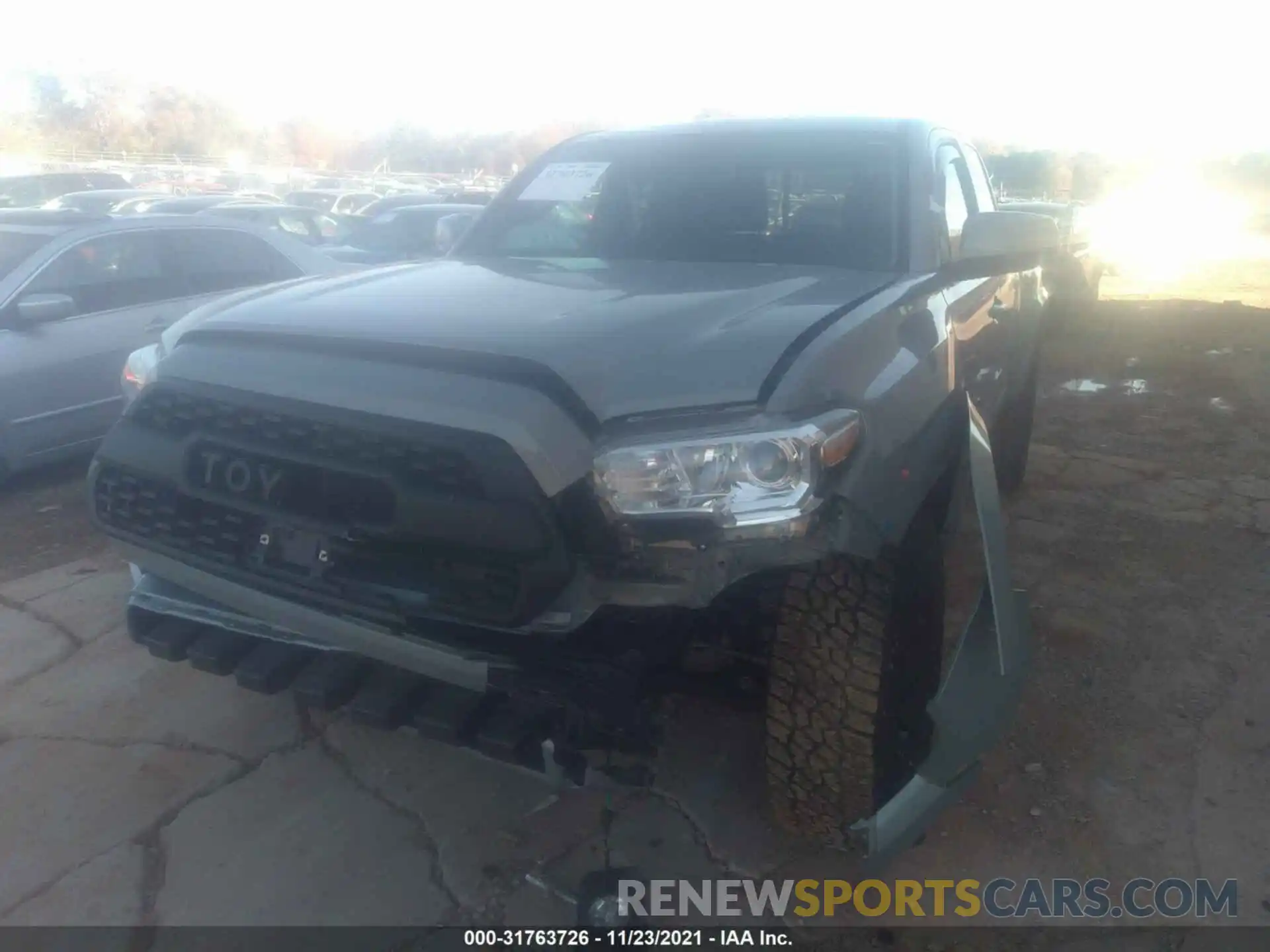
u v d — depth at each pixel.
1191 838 2.94
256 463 2.43
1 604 4.33
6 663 3.84
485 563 2.19
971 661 2.46
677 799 3.09
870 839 2.47
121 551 2.75
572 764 2.37
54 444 6.01
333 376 2.39
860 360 2.43
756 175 3.69
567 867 2.81
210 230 6.92
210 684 3.71
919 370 2.65
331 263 7.74
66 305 5.89
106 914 2.61
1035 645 3.98
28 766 3.21
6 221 6.39
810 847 2.89
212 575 2.57
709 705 3.48
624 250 3.60
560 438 2.14
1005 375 4.28
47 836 2.90
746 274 3.14
